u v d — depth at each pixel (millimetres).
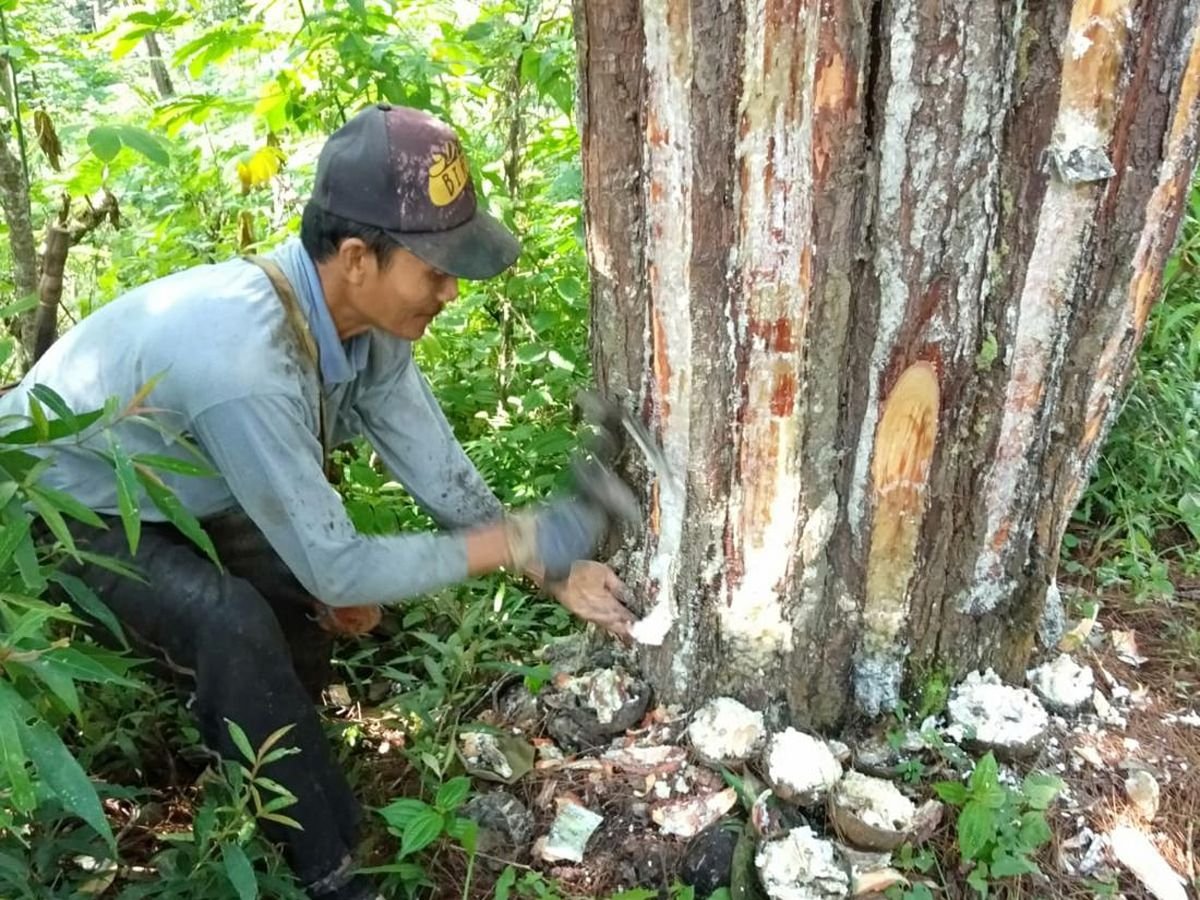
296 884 1796
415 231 1701
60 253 2984
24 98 3764
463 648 2262
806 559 1902
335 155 1722
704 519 1916
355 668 2393
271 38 3152
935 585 1960
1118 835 1920
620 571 2107
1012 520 1937
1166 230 1831
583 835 1927
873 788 1854
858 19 1513
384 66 2861
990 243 1700
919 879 1843
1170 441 2844
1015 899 1823
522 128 3379
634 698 2102
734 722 1996
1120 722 2146
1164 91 1666
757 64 1554
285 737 1718
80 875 1677
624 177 1798
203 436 1684
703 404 1820
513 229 3066
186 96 3064
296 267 1804
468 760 2037
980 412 1822
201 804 1994
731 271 1716
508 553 1850
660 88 1650
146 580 1688
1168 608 2516
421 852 1893
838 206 1631
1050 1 1574
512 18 3670
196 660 1753
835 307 1704
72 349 1818
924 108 1569
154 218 3797
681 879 1867
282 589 2064
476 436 3062
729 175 1654
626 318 1901
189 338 1677
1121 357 1929
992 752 1969
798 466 1823
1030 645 2117
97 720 2010
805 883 1738
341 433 2125
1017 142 1657
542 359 2920
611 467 2004
